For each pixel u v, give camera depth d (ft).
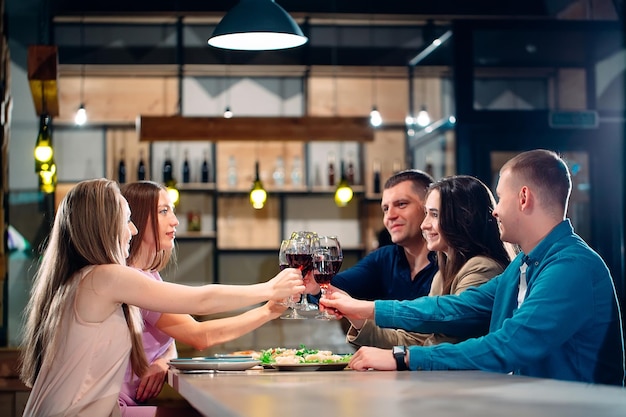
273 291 10.25
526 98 25.25
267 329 28.27
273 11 14.39
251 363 9.78
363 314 9.51
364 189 29.91
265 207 29.94
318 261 10.14
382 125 30.40
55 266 10.27
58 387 9.82
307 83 30.12
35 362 10.38
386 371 8.50
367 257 13.57
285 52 29.07
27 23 27.02
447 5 27.63
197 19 28.76
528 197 8.48
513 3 27.43
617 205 25.02
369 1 27.68
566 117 25.12
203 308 10.06
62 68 28.48
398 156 30.60
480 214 10.26
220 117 24.18
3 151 21.52
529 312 8.02
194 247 29.40
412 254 12.62
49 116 22.21
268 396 6.24
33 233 26.58
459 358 8.27
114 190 10.37
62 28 28.43
